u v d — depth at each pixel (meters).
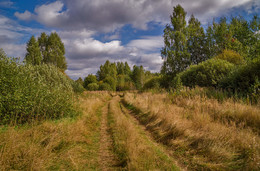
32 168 2.87
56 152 3.73
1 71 5.44
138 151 3.66
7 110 5.03
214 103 6.87
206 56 28.42
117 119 7.48
